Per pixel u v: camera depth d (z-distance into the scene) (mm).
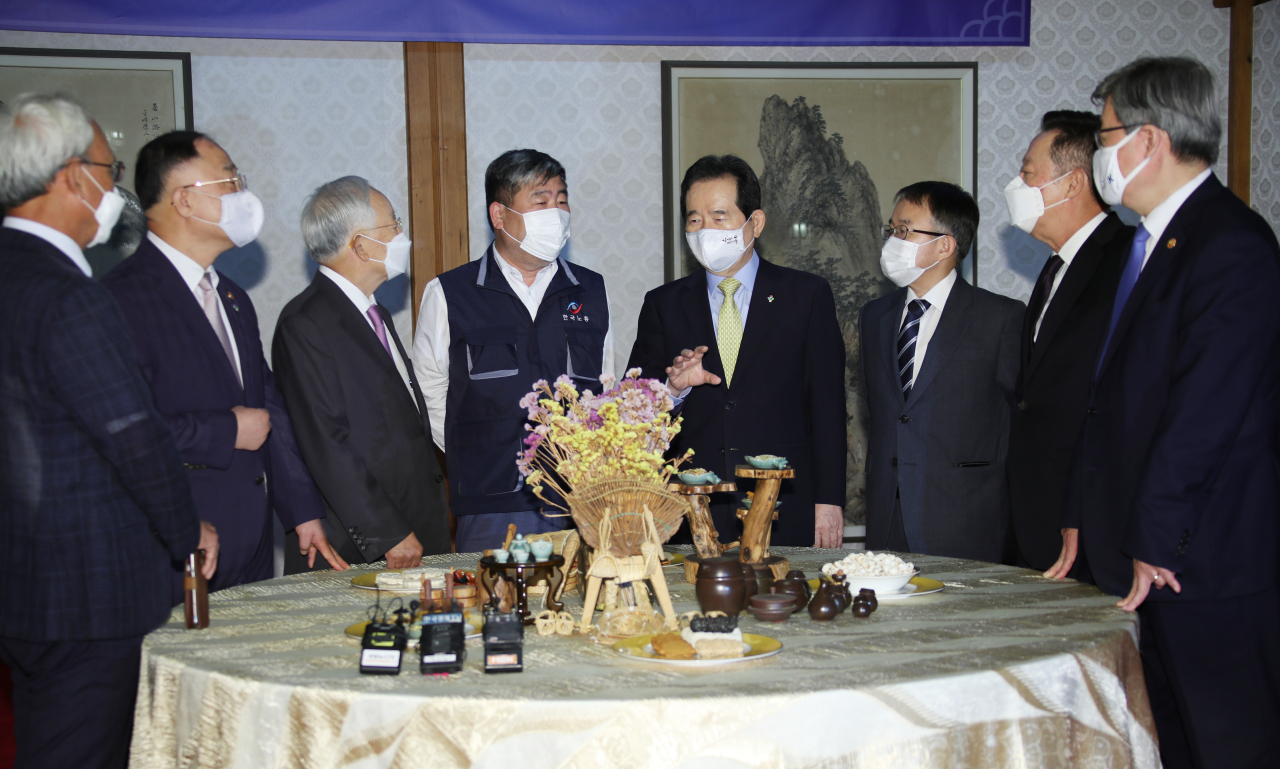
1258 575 1984
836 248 4711
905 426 3084
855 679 1398
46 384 1777
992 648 1565
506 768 1306
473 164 4551
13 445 1794
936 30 4512
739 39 4426
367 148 4488
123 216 3266
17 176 1823
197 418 2305
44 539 1803
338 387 2748
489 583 1907
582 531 1876
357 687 1397
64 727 1844
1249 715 1998
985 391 3025
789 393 3154
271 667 1521
